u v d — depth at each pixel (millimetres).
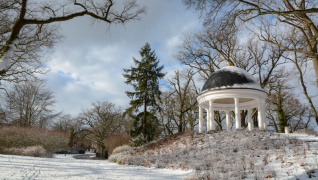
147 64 31328
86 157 39125
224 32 10359
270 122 38062
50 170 11977
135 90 31344
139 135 27922
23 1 9398
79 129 55750
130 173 12695
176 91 36656
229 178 10180
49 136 28219
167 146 20219
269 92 32812
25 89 35812
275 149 13727
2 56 8828
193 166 13367
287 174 9672
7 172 10125
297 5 12367
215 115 35156
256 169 11000
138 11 13031
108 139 35531
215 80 22047
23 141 25781
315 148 12797
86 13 11352
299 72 24609
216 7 9539
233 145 16094
